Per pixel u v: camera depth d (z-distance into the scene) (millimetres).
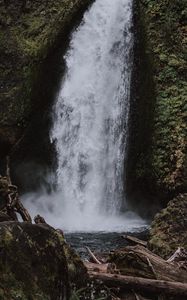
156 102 14242
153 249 7355
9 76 15117
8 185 7695
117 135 15344
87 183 15320
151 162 14133
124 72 15500
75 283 4922
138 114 14984
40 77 15305
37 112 15445
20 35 15438
